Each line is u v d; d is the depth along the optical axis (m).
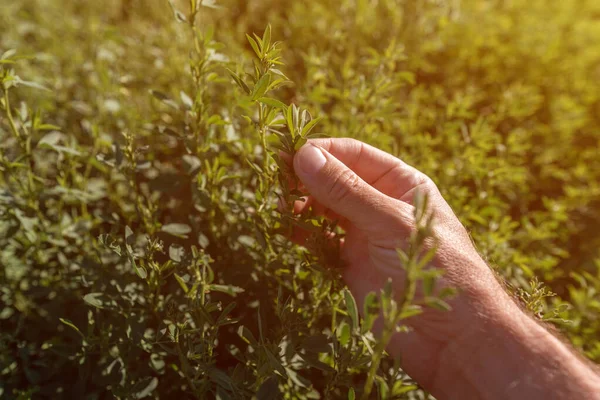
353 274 0.34
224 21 0.69
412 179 0.35
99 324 0.36
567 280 0.52
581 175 0.59
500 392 0.28
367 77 0.53
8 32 0.64
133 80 0.57
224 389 0.31
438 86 0.66
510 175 0.49
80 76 0.56
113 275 0.37
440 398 0.31
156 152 0.50
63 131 0.51
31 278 0.41
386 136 0.43
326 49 0.63
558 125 0.63
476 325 0.29
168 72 0.54
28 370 0.36
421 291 0.29
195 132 0.36
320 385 0.37
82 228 0.40
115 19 0.73
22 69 0.54
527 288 0.39
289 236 0.34
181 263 0.33
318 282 0.35
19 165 0.36
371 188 0.31
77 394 0.35
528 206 0.59
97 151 0.46
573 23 0.86
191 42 0.56
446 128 0.50
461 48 0.70
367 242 0.34
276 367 0.28
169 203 0.45
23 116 0.36
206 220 0.40
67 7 0.72
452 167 0.45
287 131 0.31
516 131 0.59
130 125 0.49
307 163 0.31
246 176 0.42
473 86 0.66
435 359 0.31
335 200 0.31
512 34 0.77
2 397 0.35
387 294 0.23
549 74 0.72
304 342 0.31
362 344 0.29
